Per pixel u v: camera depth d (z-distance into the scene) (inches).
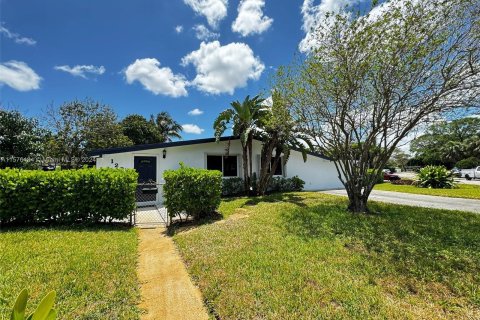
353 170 289.9
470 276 127.1
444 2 197.5
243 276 128.3
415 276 127.6
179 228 246.5
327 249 165.9
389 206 325.4
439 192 505.7
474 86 213.2
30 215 231.8
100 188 243.6
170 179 261.7
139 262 157.6
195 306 107.8
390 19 211.6
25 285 113.3
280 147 462.9
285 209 303.7
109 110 832.9
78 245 172.4
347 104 262.4
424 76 226.2
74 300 104.5
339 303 104.6
